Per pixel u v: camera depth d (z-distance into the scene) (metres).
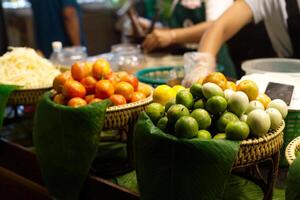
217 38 1.95
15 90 1.60
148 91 1.46
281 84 1.35
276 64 1.86
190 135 1.01
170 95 1.25
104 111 1.24
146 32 2.89
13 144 1.63
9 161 1.68
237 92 1.09
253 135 1.05
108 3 5.03
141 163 1.07
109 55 2.36
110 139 1.62
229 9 2.03
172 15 2.93
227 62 2.53
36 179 1.57
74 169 1.27
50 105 1.30
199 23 2.74
